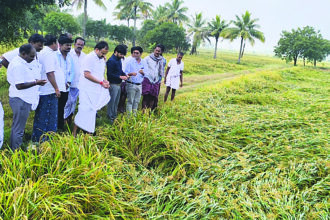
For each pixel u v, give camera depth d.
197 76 16.58
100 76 4.35
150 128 4.19
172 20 51.56
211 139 4.56
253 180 3.40
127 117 4.59
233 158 4.01
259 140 4.61
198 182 3.25
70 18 43.31
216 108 6.45
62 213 2.35
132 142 3.92
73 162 2.84
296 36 42.66
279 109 6.89
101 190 2.68
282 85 11.61
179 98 7.29
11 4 7.34
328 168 3.70
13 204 2.14
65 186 2.62
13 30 8.39
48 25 41.78
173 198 2.96
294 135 4.90
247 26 39.97
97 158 3.07
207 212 2.84
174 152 3.85
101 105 4.39
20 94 3.61
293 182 3.37
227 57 52.72
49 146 3.13
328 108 6.99
